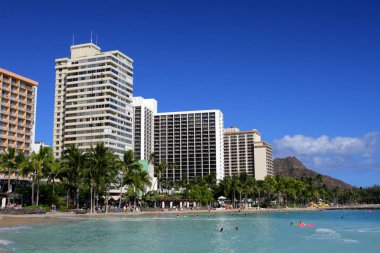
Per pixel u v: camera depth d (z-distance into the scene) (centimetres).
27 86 18325
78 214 10869
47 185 12875
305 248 4694
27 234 5719
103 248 4469
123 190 19100
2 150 16538
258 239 5528
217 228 7300
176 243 4975
